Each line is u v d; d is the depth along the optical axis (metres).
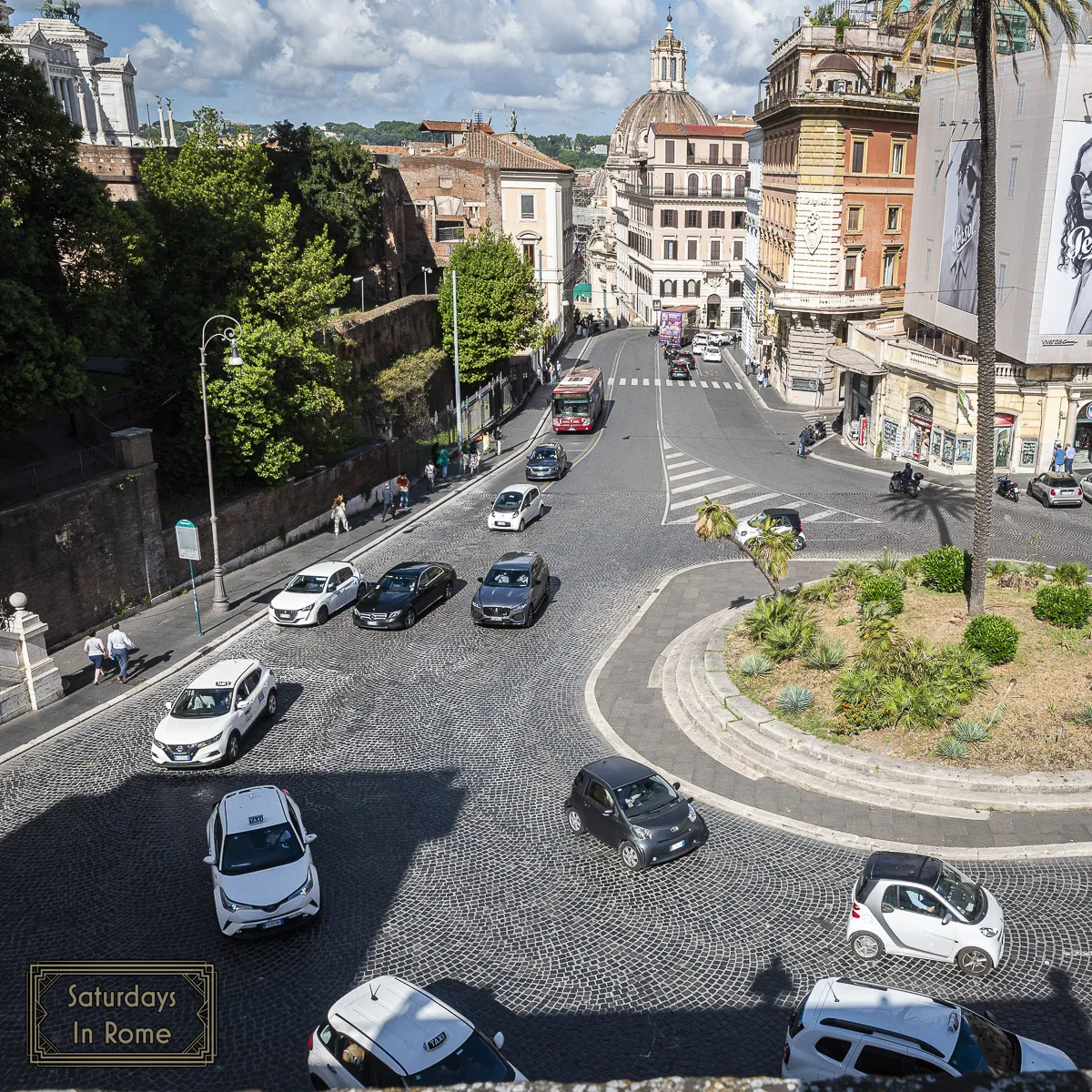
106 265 29.69
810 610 26.91
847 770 20.47
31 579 27.73
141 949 15.95
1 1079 13.25
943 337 55.62
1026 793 19.19
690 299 118.56
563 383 61.34
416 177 84.12
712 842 18.72
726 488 45.78
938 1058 11.77
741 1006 14.41
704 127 115.62
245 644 29.34
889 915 15.16
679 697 24.92
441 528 41.69
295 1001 14.72
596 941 15.96
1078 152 41.19
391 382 54.56
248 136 40.97
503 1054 13.48
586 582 33.97
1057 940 15.43
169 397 34.97
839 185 63.19
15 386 25.80
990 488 24.78
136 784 21.30
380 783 21.27
